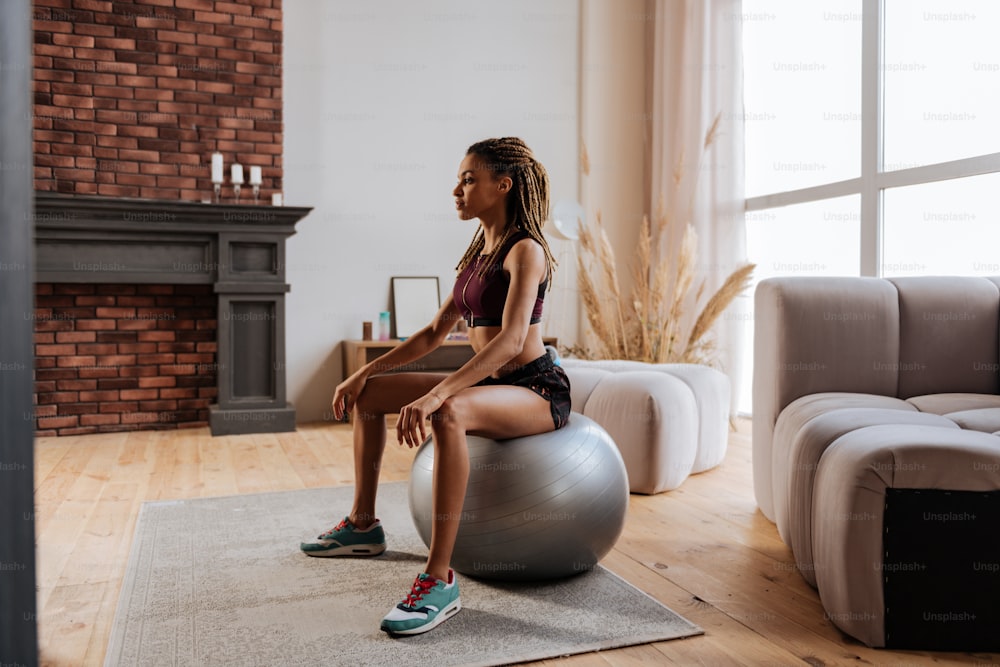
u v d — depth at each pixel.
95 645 1.72
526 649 1.68
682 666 1.63
